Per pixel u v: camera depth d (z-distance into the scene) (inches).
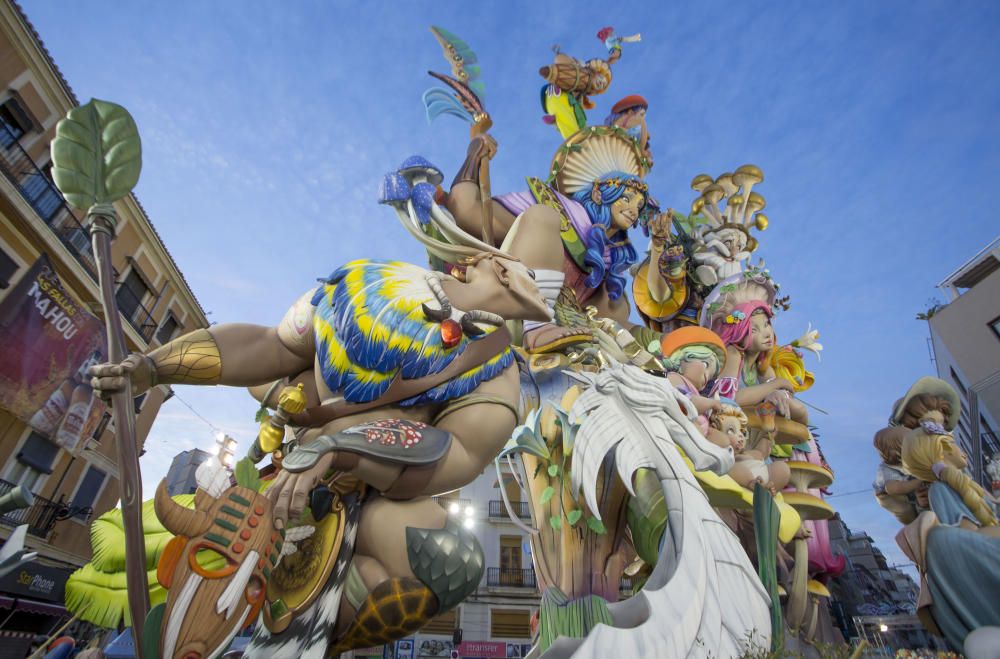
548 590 129.0
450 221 109.3
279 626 69.6
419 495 77.9
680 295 231.1
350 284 90.2
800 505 182.7
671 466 130.4
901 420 200.7
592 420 137.9
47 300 609.9
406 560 73.1
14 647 486.0
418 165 113.6
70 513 651.5
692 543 120.3
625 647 105.3
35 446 618.2
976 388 595.2
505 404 87.4
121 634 112.8
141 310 796.6
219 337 88.0
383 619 71.6
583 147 197.3
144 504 94.4
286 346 92.7
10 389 576.7
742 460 160.6
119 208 740.7
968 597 153.3
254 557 64.3
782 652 117.0
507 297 99.7
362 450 72.5
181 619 59.8
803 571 176.1
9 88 577.3
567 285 179.8
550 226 139.6
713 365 191.2
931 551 163.9
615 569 137.6
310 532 73.4
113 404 69.9
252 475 70.8
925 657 152.5
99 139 75.9
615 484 143.5
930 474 181.8
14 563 90.8
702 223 249.8
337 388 85.0
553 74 217.8
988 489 220.1
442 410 87.7
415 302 88.7
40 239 599.8
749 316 220.5
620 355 165.0
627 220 191.5
